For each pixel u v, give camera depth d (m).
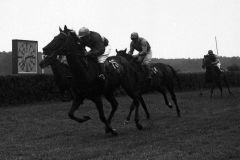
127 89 8.76
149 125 9.41
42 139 7.83
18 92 14.32
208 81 17.19
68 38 7.32
